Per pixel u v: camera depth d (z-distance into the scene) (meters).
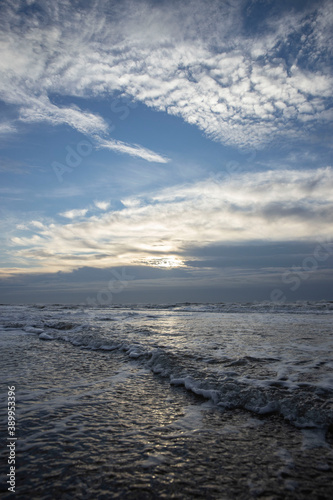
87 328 10.08
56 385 4.36
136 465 2.34
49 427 3.00
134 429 2.97
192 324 11.39
